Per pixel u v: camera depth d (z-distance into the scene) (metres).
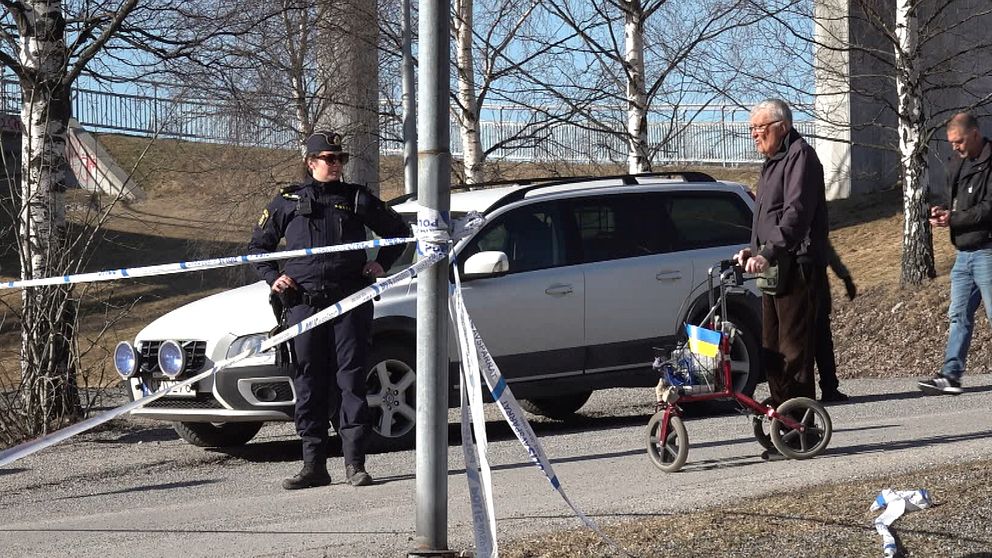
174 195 31.30
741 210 11.22
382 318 9.40
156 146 17.89
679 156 26.97
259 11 14.35
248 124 18.53
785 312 8.08
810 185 7.91
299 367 7.96
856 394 12.09
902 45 18.62
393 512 7.05
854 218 25.44
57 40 11.79
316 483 8.05
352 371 7.95
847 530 5.74
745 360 10.84
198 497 8.01
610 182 10.80
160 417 9.50
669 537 5.71
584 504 6.91
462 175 19.58
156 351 9.47
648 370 10.57
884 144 25.75
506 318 9.95
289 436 10.92
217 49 13.73
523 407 12.15
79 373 11.44
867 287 19.91
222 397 9.09
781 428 8.10
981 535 5.62
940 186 24.89
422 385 5.12
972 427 9.16
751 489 7.06
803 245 8.02
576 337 10.25
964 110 19.34
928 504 6.13
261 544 6.36
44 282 5.02
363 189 7.95
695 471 7.93
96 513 7.64
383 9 18.44
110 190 12.73
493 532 4.73
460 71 18.55
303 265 7.81
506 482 7.88
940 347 16.84
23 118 11.71
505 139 19.08
